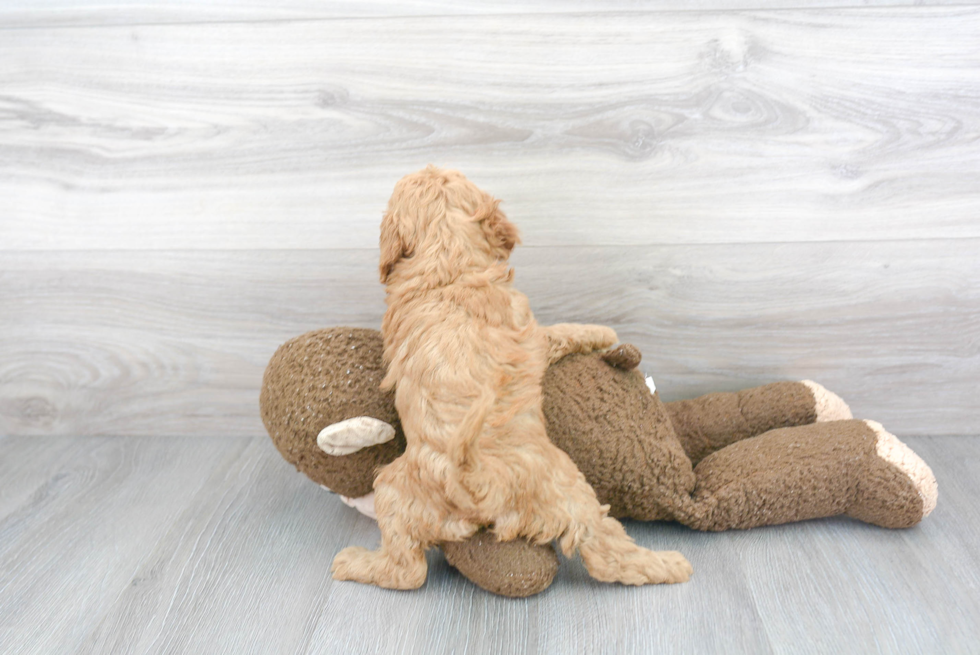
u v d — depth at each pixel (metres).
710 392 1.39
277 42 1.25
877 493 1.08
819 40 1.19
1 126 1.34
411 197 1.03
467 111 1.26
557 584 1.04
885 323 1.33
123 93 1.31
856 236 1.28
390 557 1.02
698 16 1.19
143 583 1.07
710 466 1.15
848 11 1.18
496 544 0.99
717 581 1.02
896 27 1.18
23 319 1.45
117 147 1.34
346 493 1.14
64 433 1.54
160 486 1.33
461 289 0.99
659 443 1.12
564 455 1.02
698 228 1.30
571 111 1.25
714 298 1.33
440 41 1.23
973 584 1.00
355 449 1.06
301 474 1.37
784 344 1.36
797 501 1.10
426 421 0.94
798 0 1.18
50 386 1.50
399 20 1.23
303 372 1.08
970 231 1.27
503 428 0.95
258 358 1.44
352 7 1.23
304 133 1.30
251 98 1.29
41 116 1.33
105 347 1.46
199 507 1.26
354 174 1.31
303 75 1.27
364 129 1.29
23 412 1.53
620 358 1.12
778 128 1.24
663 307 1.35
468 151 1.28
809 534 1.13
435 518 0.96
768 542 1.11
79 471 1.39
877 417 1.40
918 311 1.32
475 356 0.96
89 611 1.02
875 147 1.24
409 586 1.02
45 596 1.05
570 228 1.31
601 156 1.27
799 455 1.11
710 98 1.23
